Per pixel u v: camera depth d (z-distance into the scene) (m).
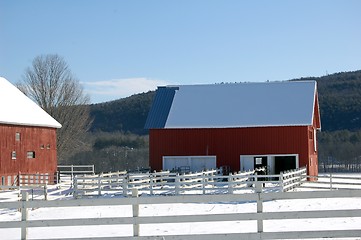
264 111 45.41
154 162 45.44
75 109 81.69
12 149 42.78
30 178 44.62
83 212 25.25
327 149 91.75
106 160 85.50
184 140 45.12
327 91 154.50
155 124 45.69
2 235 17.58
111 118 152.38
